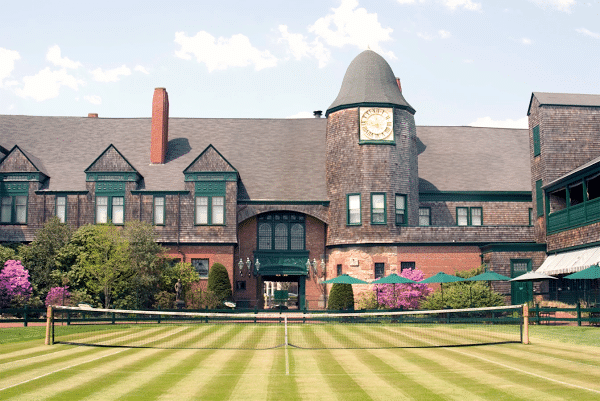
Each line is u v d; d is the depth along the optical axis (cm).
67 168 4706
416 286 3866
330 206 4597
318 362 1745
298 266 4644
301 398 1260
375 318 3469
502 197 4906
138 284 3894
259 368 1634
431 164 5053
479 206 4884
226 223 4462
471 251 4409
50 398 1240
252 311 3672
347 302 4125
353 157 4497
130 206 4481
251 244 4659
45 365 1667
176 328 2948
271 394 1298
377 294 3906
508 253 4175
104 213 4484
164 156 4816
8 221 4469
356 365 1686
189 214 4475
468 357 1831
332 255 4550
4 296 3628
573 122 4212
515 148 5300
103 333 2656
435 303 3519
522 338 2295
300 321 3550
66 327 2928
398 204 4475
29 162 4538
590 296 3422
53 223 4066
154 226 4438
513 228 4478
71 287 3909
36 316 3709
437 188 4834
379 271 4369
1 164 4522
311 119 5303
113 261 3831
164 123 4856
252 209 4609
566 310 3116
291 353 1952
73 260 3978
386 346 2145
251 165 4866
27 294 3731
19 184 4509
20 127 5019
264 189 4688
